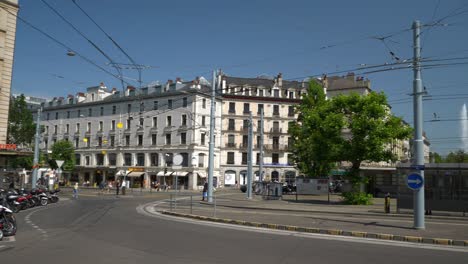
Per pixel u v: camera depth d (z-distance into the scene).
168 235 13.14
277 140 69.94
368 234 13.70
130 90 69.31
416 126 15.62
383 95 30.33
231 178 67.19
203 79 69.62
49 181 40.84
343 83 68.69
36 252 9.82
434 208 23.00
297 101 70.62
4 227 12.41
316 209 25.53
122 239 12.11
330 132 30.56
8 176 54.81
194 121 59.53
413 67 15.89
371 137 29.08
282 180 69.06
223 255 9.79
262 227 16.03
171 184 62.56
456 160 85.06
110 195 42.19
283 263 8.99
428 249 11.43
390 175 46.72
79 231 13.88
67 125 76.81
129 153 67.81
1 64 29.08
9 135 53.91
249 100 69.25
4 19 29.31
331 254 10.22
